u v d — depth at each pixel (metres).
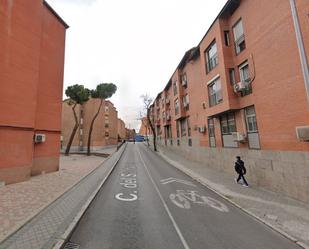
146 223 7.43
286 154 10.82
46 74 16.53
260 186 13.01
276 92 11.41
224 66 15.59
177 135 34.62
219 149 18.91
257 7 12.75
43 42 16.28
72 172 17.47
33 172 14.96
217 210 9.04
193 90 25.66
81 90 35.81
